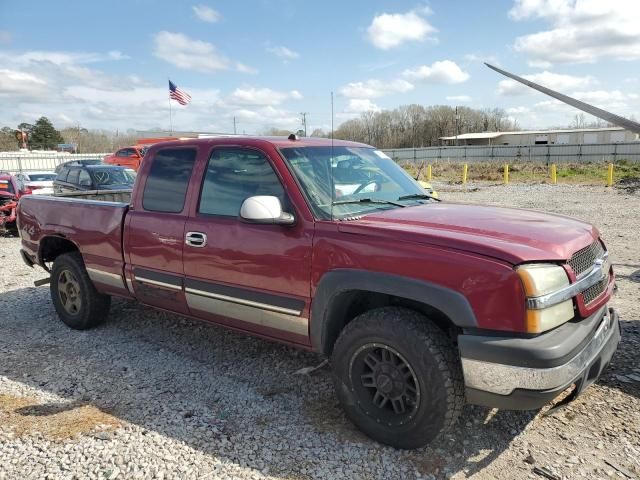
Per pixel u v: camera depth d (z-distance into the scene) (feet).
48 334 17.53
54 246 18.83
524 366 8.76
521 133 248.32
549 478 9.48
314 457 10.22
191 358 15.28
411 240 9.99
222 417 11.81
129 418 11.84
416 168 126.62
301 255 11.27
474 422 11.33
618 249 29.17
